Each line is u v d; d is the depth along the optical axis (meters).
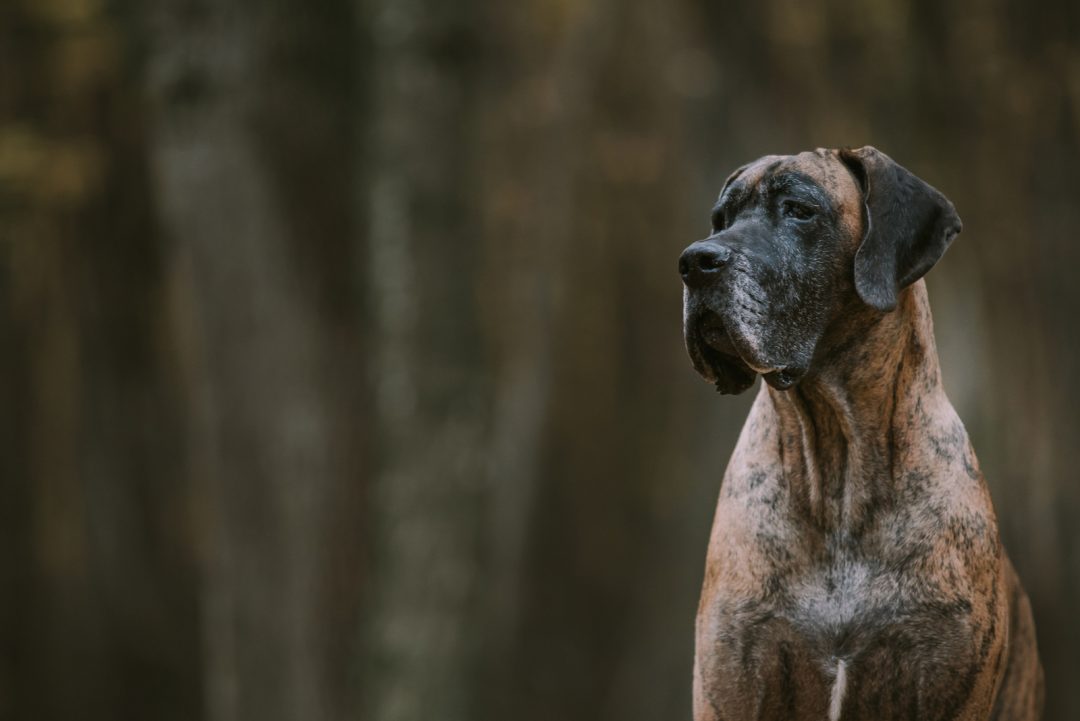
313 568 15.13
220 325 15.30
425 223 14.63
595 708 29.95
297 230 15.33
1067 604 16.47
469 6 14.89
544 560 30.50
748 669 5.57
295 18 15.36
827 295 5.42
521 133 24.75
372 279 14.92
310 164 15.40
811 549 5.50
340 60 15.62
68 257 24.25
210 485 15.51
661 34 24.55
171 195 15.50
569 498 30.88
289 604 15.12
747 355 5.26
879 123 18.58
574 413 30.64
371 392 15.41
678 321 28.78
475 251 14.91
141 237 24.44
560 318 28.22
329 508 15.19
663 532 27.47
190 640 25.83
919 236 5.45
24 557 25.58
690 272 5.31
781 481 5.56
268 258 15.23
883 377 5.45
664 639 24.23
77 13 20.34
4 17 21.83
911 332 5.54
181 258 15.59
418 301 14.58
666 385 30.03
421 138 14.69
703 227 20.14
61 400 25.47
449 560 14.48
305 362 15.24
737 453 5.78
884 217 5.41
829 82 19.00
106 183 23.38
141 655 25.62
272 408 15.23
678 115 24.88
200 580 25.78
